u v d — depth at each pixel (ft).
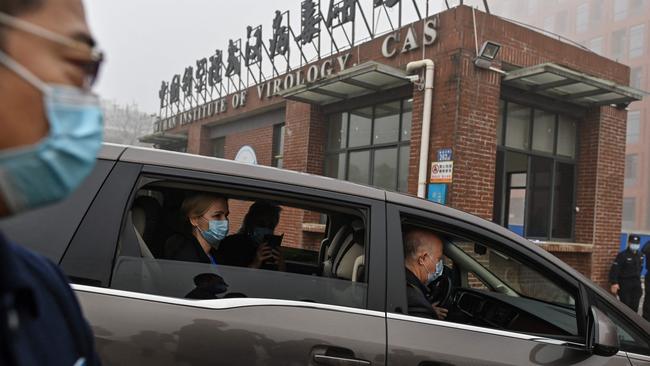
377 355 5.37
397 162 22.97
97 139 2.35
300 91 24.21
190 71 45.14
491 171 19.77
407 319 5.71
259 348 5.10
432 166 19.67
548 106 22.99
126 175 5.50
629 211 140.46
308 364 5.19
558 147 24.12
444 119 19.44
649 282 20.99
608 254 24.44
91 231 5.15
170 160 5.70
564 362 5.93
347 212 6.18
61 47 2.15
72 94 2.18
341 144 26.89
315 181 6.07
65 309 2.53
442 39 19.72
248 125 36.37
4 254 2.10
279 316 5.34
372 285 5.75
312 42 27.27
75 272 4.97
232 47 37.55
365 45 23.62
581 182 24.63
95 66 2.40
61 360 2.36
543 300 7.92
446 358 5.55
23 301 2.19
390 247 5.94
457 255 9.29
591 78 19.48
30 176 2.08
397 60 21.81
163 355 4.88
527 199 23.09
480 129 19.45
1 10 1.99
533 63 21.29
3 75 2.02
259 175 5.89
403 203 6.23
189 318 5.08
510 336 6.00
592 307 6.12
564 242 24.35
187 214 6.88
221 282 5.55
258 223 8.21
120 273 5.16
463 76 19.03
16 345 2.06
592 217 24.08
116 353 4.78
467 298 8.45
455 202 18.94
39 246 4.94
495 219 21.93
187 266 5.53
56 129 2.10
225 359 5.00
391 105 23.56
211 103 39.83
